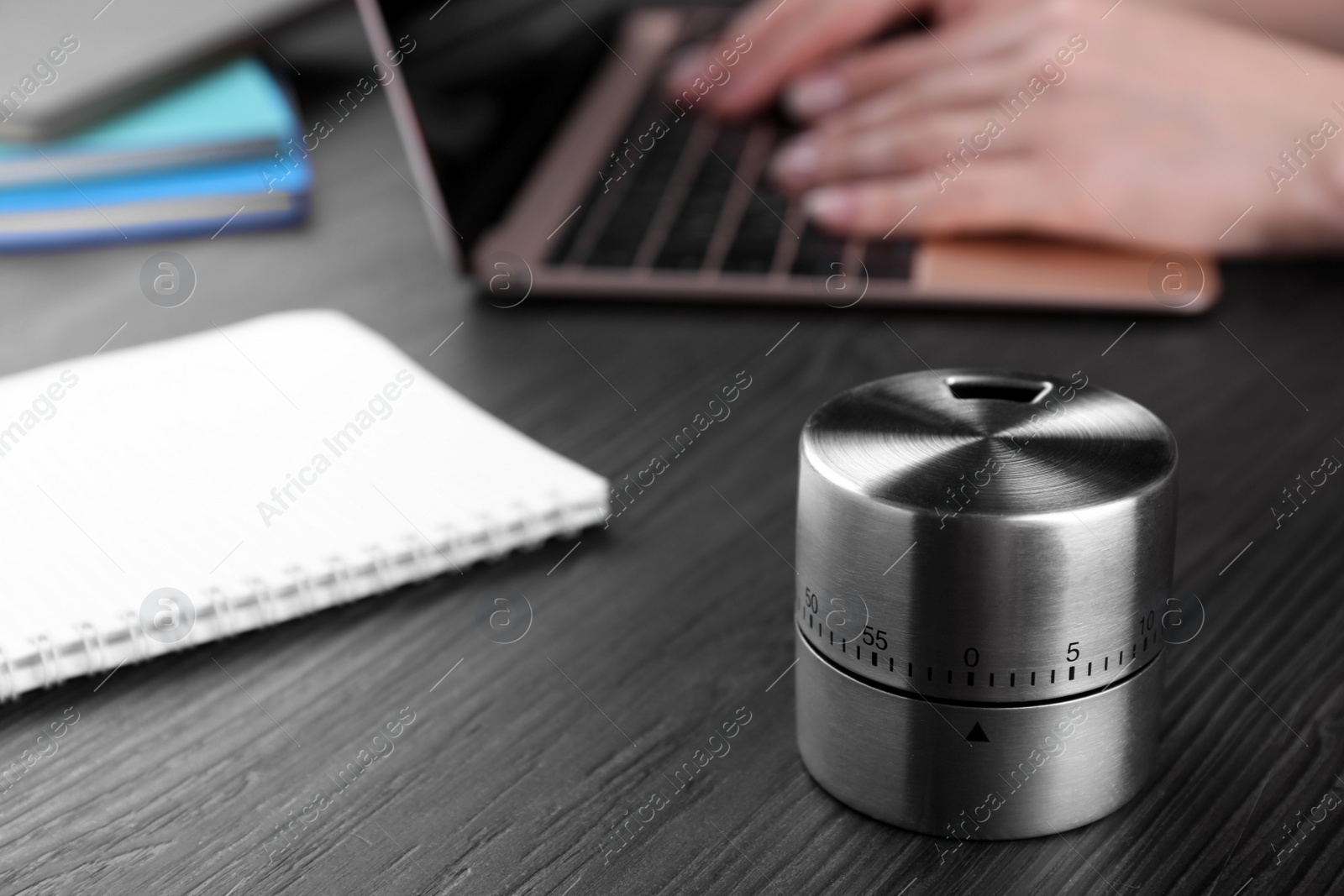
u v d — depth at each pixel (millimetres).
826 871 565
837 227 817
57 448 677
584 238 816
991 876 563
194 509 653
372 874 567
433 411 703
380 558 641
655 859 569
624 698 612
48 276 838
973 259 805
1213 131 842
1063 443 572
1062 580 554
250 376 716
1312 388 726
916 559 556
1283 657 618
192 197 870
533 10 872
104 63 892
